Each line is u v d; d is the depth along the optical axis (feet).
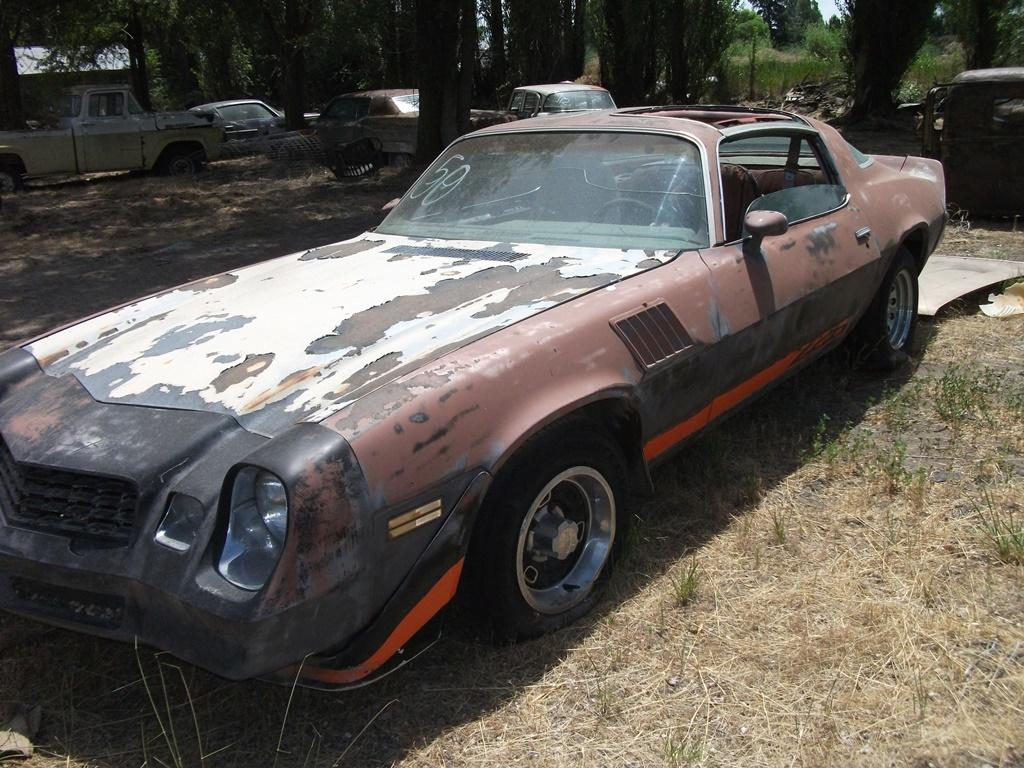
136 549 7.91
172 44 111.65
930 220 17.39
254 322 10.56
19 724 8.82
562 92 54.03
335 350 9.54
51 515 8.48
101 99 54.60
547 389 9.28
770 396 16.22
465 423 8.56
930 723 8.32
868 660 9.23
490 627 9.42
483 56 96.68
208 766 8.34
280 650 7.52
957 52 87.10
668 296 11.02
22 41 82.43
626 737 8.39
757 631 9.82
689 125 13.41
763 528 11.93
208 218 41.11
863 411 15.51
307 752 8.41
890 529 11.71
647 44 78.95
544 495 9.41
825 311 13.91
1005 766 7.80
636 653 9.55
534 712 8.77
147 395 9.23
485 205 13.58
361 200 44.80
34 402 9.64
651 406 10.64
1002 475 12.98
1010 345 18.53
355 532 7.72
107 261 32.40
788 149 15.84
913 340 17.94
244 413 8.64
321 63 109.40
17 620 10.64
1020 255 26.50
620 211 12.67
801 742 8.20
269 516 7.63
